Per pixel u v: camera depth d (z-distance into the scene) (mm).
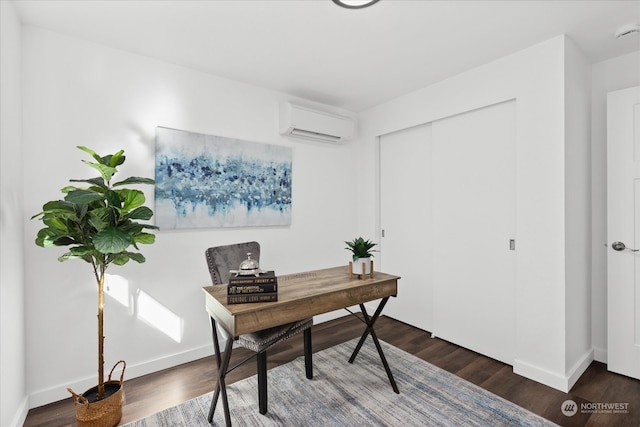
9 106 1709
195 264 2648
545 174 2227
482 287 2697
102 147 2238
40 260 2014
